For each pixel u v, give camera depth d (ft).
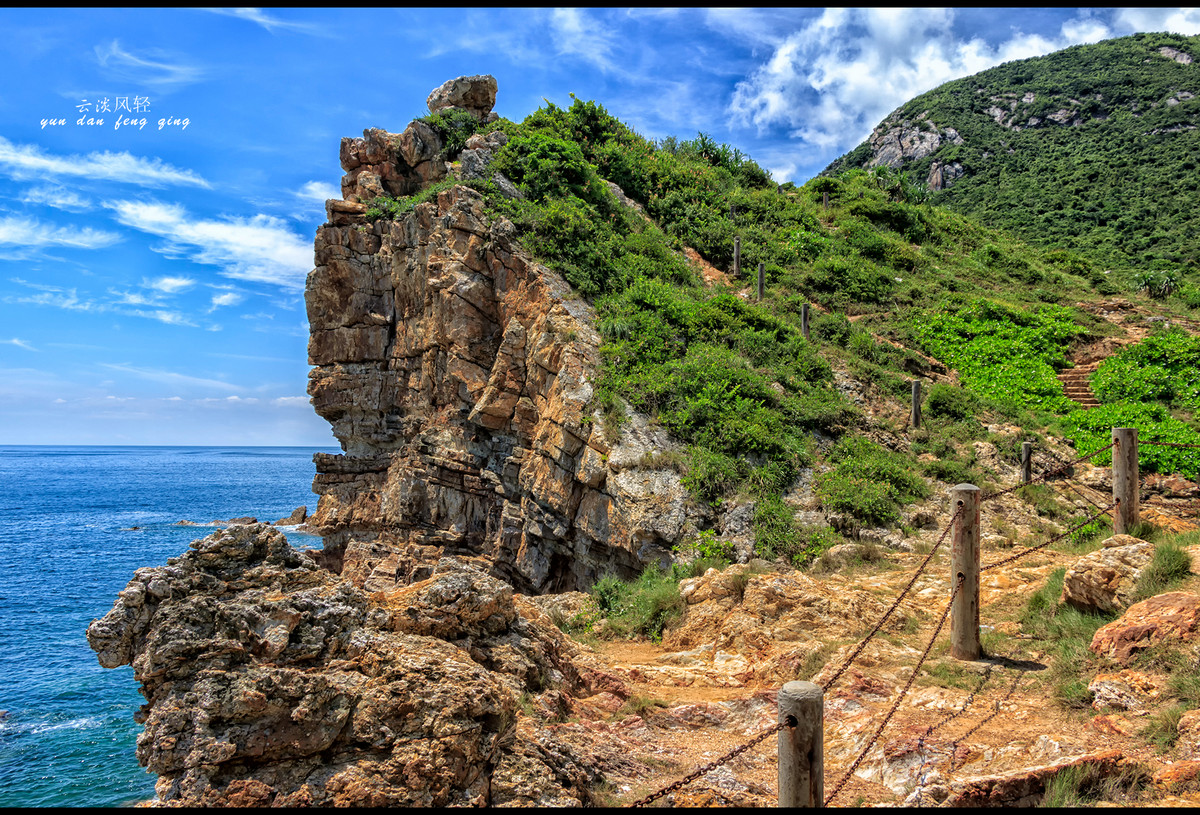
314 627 20.21
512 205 78.02
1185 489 58.03
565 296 70.08
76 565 141.08
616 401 60.39
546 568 64.59
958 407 70.69
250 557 21.25
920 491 57.67
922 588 41.42
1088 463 62.80
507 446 72.79
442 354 81.00
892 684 28.19
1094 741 21.40
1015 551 47.39
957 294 97.50
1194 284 122.62
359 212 93.76
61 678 74.90
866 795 20.47
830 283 95.50
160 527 197.16
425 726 18.79
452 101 102.94
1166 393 72.64
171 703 17.54
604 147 101.30
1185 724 20.33
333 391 93.66
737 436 58.85
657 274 80.53
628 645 40.50
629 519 53.72
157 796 17.02
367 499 92.99
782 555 50.39
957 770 20.94
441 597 24.40
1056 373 81.41
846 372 74.54
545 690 26.43
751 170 123.65
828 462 60.85
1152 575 28.73
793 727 15.94
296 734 17.92
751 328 74.43
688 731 26.78
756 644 34.96
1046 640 30.48
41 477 440.45
